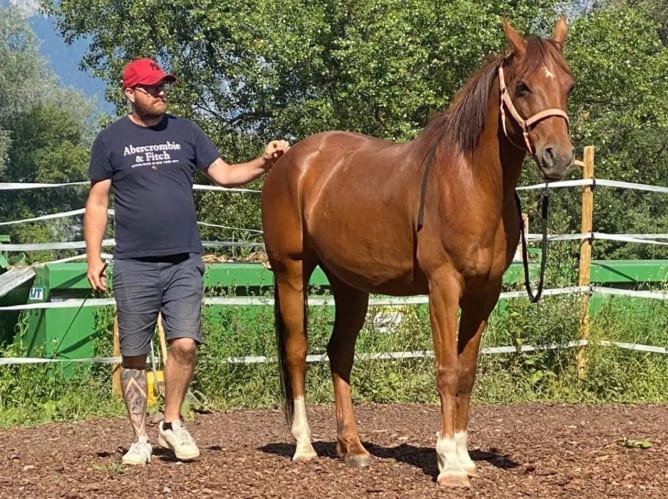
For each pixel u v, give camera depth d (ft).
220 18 81.61
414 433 25.82
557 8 83.05
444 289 18.48
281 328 22.18
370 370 33.40
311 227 21.42
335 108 77.97
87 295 32.60
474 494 17.75
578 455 21.01
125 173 19.99
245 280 33.63
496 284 18.85
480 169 18.11
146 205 19.94
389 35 69.87
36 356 32.81
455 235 18.20
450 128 18.80
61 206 166.91
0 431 27.68
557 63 17.56
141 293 20.12
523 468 19.83
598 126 78.33
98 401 31.12
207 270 33.32
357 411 30.76
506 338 34.24
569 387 33.68
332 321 33.63
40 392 31.14
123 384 20.58
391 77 69.67
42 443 25.54
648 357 34.68
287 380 21.84
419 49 70.49
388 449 22.80
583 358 33.94
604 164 79.87
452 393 18.58
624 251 81.51
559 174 17.07
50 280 31.81
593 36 76.13
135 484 18.70
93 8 94.73
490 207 18.12
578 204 79.77
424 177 18.80
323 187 21.22
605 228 83.71
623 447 21.77
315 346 33.14
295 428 21.39
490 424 27.94
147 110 20.13
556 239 34.01
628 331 35.29
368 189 20.12
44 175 163.73
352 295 21.84
